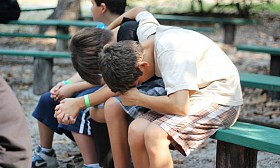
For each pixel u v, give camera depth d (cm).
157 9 901
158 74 197
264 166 267
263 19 984
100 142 251
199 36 203
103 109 230
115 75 180
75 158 284
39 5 1096
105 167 256
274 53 455
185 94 177
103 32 219
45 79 449
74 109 219
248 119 362
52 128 252
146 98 186
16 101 132
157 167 179
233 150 200
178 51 183
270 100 428
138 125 187
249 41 829
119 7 306
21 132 129
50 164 260
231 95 199
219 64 198
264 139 181
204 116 189
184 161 279
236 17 866
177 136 181
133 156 190
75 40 211
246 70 567
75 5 724
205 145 309
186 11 898
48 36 531
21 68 572
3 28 874
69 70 569
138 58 183
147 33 218
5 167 125
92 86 250
